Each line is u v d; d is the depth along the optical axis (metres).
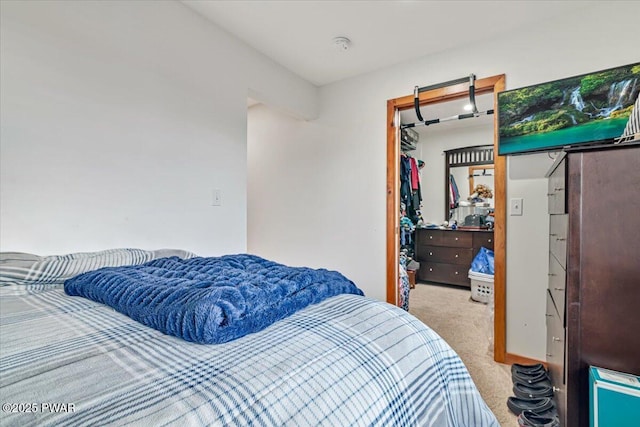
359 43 2.27
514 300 2.07
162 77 1.76
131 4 1.62
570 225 1.06
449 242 4.14
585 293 1.04
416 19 1.98
